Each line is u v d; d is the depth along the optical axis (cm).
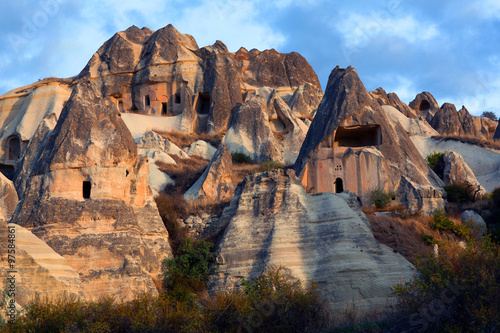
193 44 10725
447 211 4753
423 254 3547
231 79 9344
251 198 3862
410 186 4925
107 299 3039
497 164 7031
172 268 3647
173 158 7062
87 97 4016
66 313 2744
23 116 8581
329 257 3388
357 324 2734
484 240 2953
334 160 5228
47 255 3159
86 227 3559
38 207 3609
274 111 8194
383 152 5181
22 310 2761
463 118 10031
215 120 8731
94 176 3700
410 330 2497
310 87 9844
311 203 3762
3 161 8406
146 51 9906
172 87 9338
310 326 2717
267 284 3045
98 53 10281
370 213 4672
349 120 5372
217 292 3441
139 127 8438
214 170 5247
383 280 3284
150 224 3906
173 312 2792
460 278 2572
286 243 3519
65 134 3819
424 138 7981
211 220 4409
